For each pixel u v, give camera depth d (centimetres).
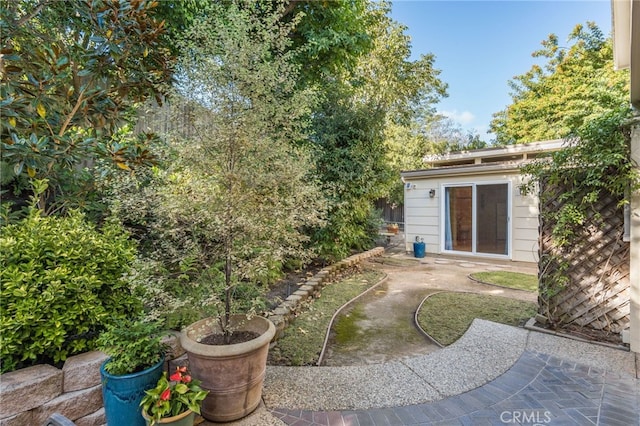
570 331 362
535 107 1484
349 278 652
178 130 251
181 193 230
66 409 196
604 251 351
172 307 229
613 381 262
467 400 240
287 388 258
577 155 345
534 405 233
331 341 359
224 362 210
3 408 173
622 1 285
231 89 240
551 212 378
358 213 742
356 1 725
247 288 279
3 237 221
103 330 233
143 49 268
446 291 550
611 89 1111
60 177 324
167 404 180
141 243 313
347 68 767
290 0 593
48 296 200
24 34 264
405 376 275
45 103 231
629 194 321
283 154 256
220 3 450
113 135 303
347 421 219
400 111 1575
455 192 900
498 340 343
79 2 246
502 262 816
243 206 235
